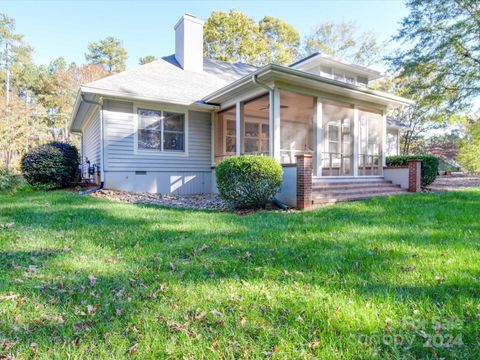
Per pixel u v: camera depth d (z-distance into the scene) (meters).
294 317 1.96
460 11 13.55
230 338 1.76
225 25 25.81
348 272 2.71
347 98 9.33
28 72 28.42
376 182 9.70
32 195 8.16
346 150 11.74
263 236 3.98
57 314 2.07
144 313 2.05
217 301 2.20
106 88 8.53
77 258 3.19
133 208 6.32
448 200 6.87
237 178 6.61
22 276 2.71
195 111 10.46
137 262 3.08
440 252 3.15
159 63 11.80
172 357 1.61
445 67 14.23
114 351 1.66
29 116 18.50
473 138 18.36
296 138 13.20
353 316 1.93
